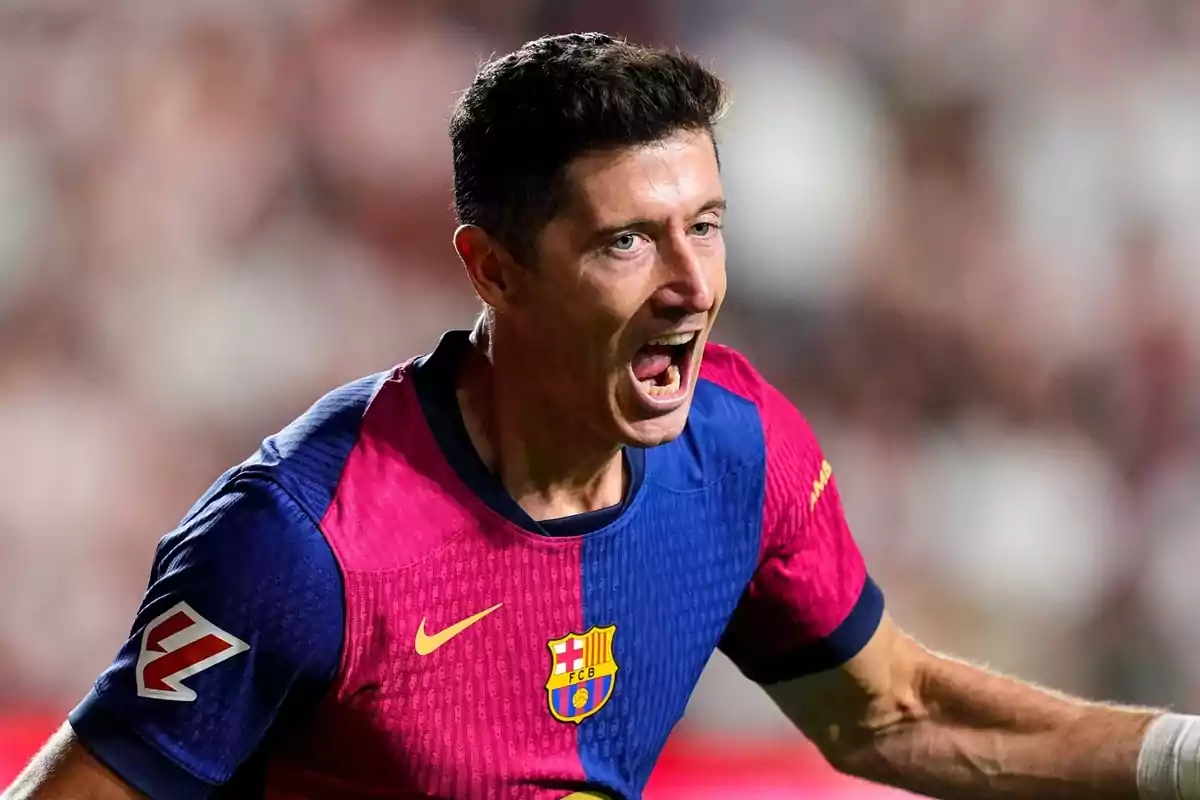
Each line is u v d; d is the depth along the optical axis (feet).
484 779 22.68
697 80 21.20
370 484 21.88
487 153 21.43
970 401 79.36
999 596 74.95
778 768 54.70
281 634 20.88
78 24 74.08
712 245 21.47
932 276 80.43
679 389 22.04
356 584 21.25
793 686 28.14
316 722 22.11
